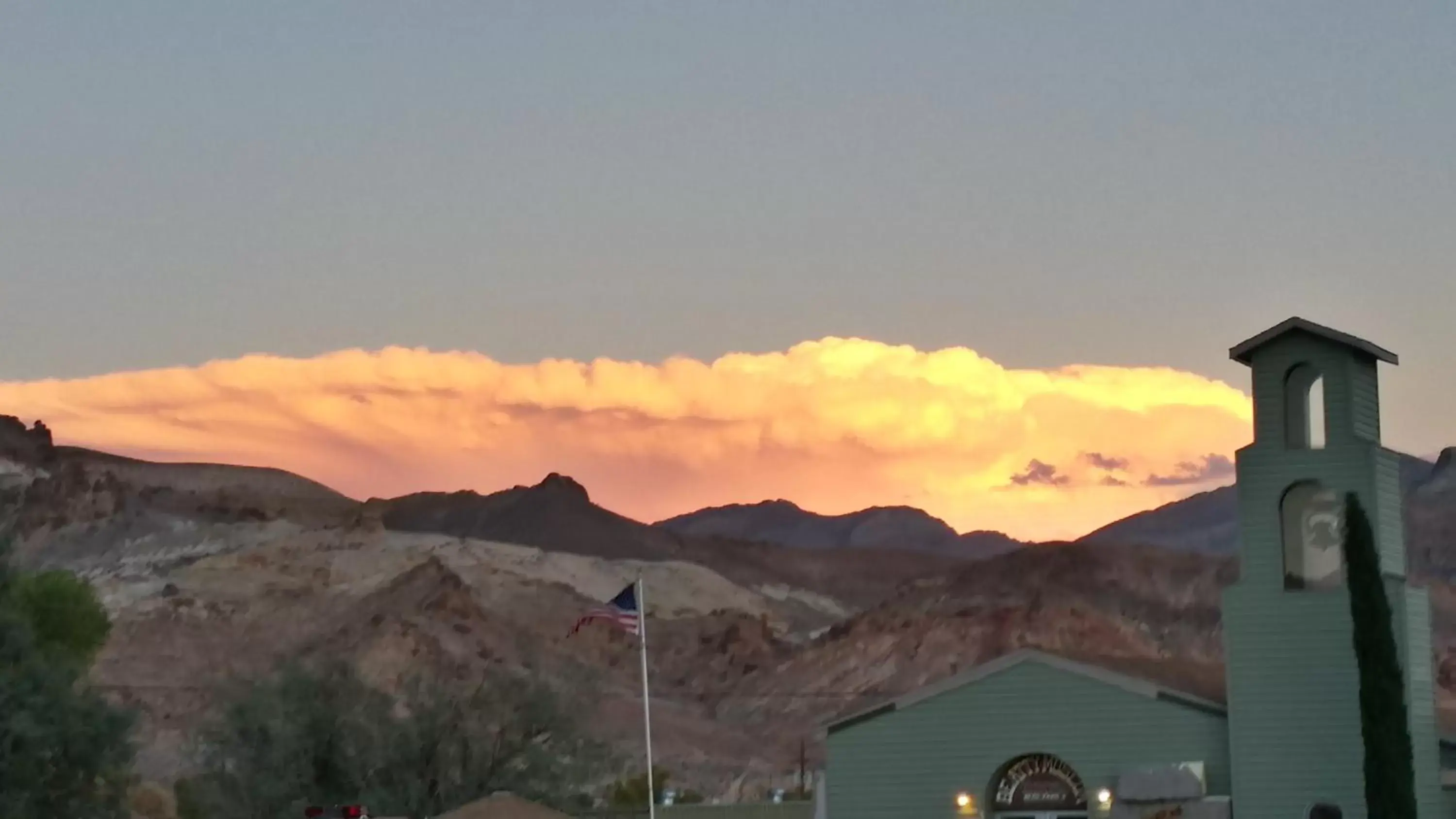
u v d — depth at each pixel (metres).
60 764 76.69
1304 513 53.34
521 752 85.88
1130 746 53.00
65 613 134.88
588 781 87.62
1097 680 53.44
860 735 55.00
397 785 84.12
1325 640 51.31
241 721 85.12
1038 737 53.62
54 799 76.38
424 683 96.19
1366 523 50.12
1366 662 49.59
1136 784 51.88
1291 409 53.09
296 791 83.50
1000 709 54.06
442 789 84.69
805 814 83.56
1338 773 50.75
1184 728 52.75
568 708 87.50
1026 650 54.22
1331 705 51.06
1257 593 52.03
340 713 85.31
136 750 80.38
